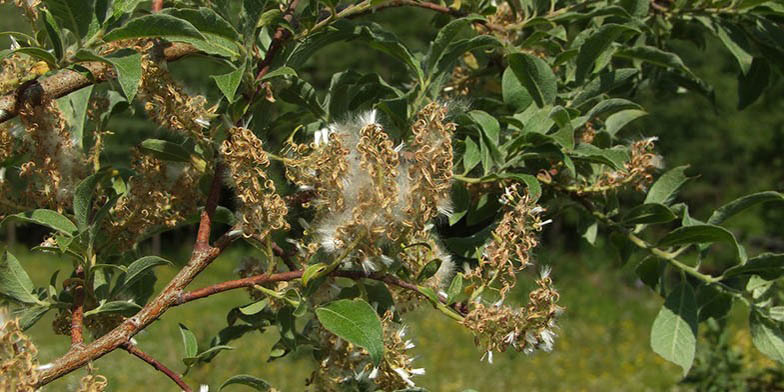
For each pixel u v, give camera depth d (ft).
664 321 3.78
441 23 4.61
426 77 3.83
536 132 3.73
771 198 3.75
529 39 4.11
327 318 3.33
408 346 3.49
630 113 4.13
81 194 3.39
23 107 3.51
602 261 27.66
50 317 19.04
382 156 3.30
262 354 16.90
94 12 3.36
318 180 3.41
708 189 30.68
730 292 3.88
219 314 21.36
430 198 3.35
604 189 3.99
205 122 3.47
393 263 3.44
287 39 3.65
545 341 3.39
